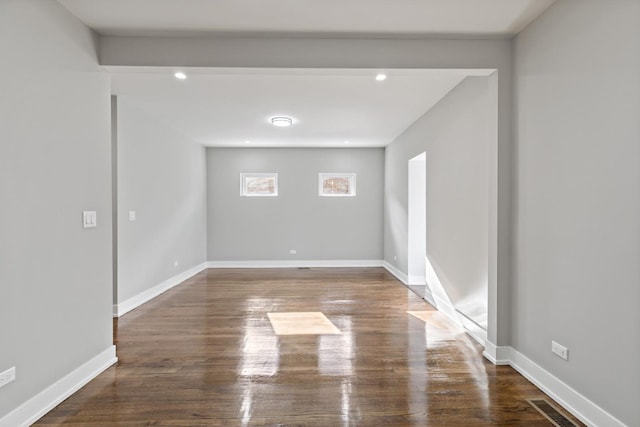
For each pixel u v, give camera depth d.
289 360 2.99
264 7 2.46
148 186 5.08
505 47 2.91
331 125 5.73
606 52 1.98
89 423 2.11
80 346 2.57
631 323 1.84
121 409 2.26
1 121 1.95
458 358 3.04
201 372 2.77
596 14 2.05
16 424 2.01
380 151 7.77
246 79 3.72
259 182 7.81
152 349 3.23
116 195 4.27
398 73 3.01
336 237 7.86
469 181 3.63
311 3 2.41
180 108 4.78
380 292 5.45
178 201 6.20
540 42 2.55
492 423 2.11
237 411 2.23
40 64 2.22
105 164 2.89
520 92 2.79
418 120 5.34
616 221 1.92
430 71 2.96
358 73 3.01
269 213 7.83
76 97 2.55
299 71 2.96
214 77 3.66
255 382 2.61
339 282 6.21
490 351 3.00
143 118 4.92
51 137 2.31
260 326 3.86
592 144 2.08
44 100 2.25
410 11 2.51
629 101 1.84
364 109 4.83
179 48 2.86
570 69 2.25
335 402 2.34
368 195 7.84
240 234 7.81
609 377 1.97
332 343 3.37
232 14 2.55
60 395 2.35
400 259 6.50
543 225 2.52
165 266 5.66
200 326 3.87
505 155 2.91
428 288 4.91
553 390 2.40
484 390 2.50
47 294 2.26
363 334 3.62
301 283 6.13
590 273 2.10
